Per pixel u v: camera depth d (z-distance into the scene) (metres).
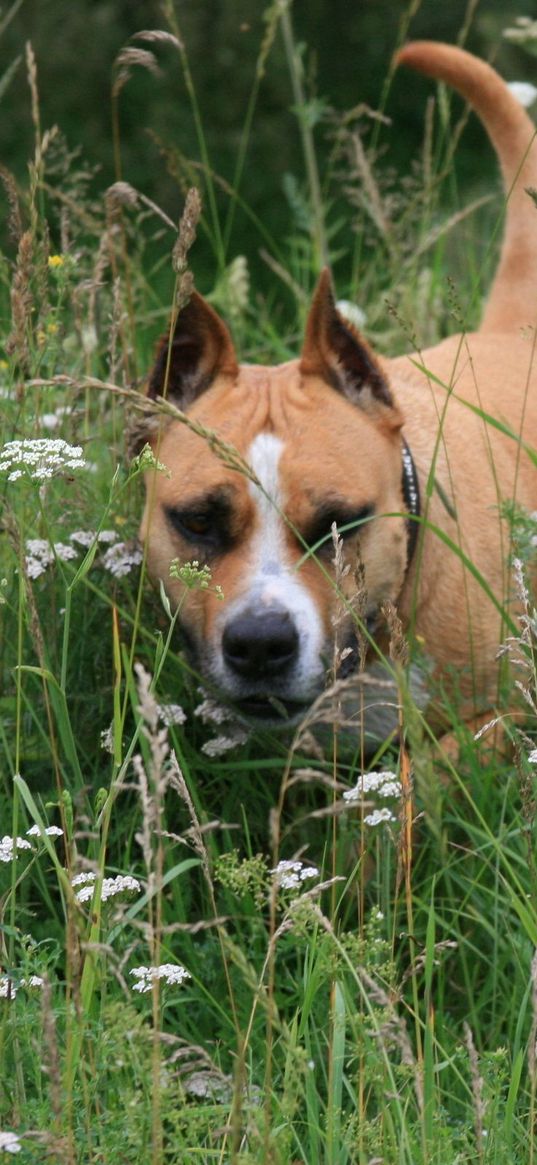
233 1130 3.75
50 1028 3.73
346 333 6.05
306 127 9.64
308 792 6.12
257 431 5.87
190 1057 4.98
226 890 5.49
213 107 20.69
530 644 5.09
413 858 5.72
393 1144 4.04
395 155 20.39
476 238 10.80
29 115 20.42
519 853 5.62
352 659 5.95
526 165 8.16
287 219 19.20
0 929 4.49
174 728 6.05
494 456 6.95
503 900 5.18
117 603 6.37
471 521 6.52
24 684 6.13
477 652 6.40
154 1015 3.91
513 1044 5.00
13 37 20.92
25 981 4.38
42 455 5.14
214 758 6.17
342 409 6.01
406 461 6.24
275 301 17.83
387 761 5.59
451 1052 5.00
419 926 5.51
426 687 6.29
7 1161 3.91
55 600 6.20
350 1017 4.20
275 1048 5.01
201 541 5.90
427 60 8.17
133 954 5.08
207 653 5.82
